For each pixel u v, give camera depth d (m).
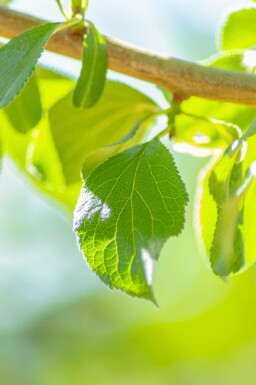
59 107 0.47
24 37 0.38
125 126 0.47
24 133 0.46
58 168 0.51
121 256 0.37
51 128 0.47
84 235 0.37
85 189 0.38
